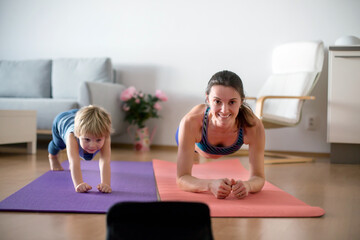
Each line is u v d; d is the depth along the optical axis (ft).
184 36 12.64
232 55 12.33
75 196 4.70
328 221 4.00
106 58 12.21
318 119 11.71
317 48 10.47
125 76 13.05
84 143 4.93
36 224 3.65
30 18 13.73
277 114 10.54
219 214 4.07
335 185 6.35
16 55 13.79
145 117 12.09
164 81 12.78
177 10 12.67
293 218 4.09
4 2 13.78
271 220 3.98
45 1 13.61
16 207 4.14
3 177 6.26
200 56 12.54
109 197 4.68
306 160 10.00
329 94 9.86
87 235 3.36
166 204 2.54
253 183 5.01
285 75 10.92
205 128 5.06
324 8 11.71
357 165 9.48
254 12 12.16
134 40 12.99
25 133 9.62
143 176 6.48
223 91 4.42
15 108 10.92
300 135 11.81
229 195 4.97
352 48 9.68
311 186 6.21
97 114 4.99
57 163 6.88
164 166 7.70
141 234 2.46
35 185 5.38
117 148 12.28
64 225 3.63
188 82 12.63
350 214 4.33
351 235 3.52
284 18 11.97
